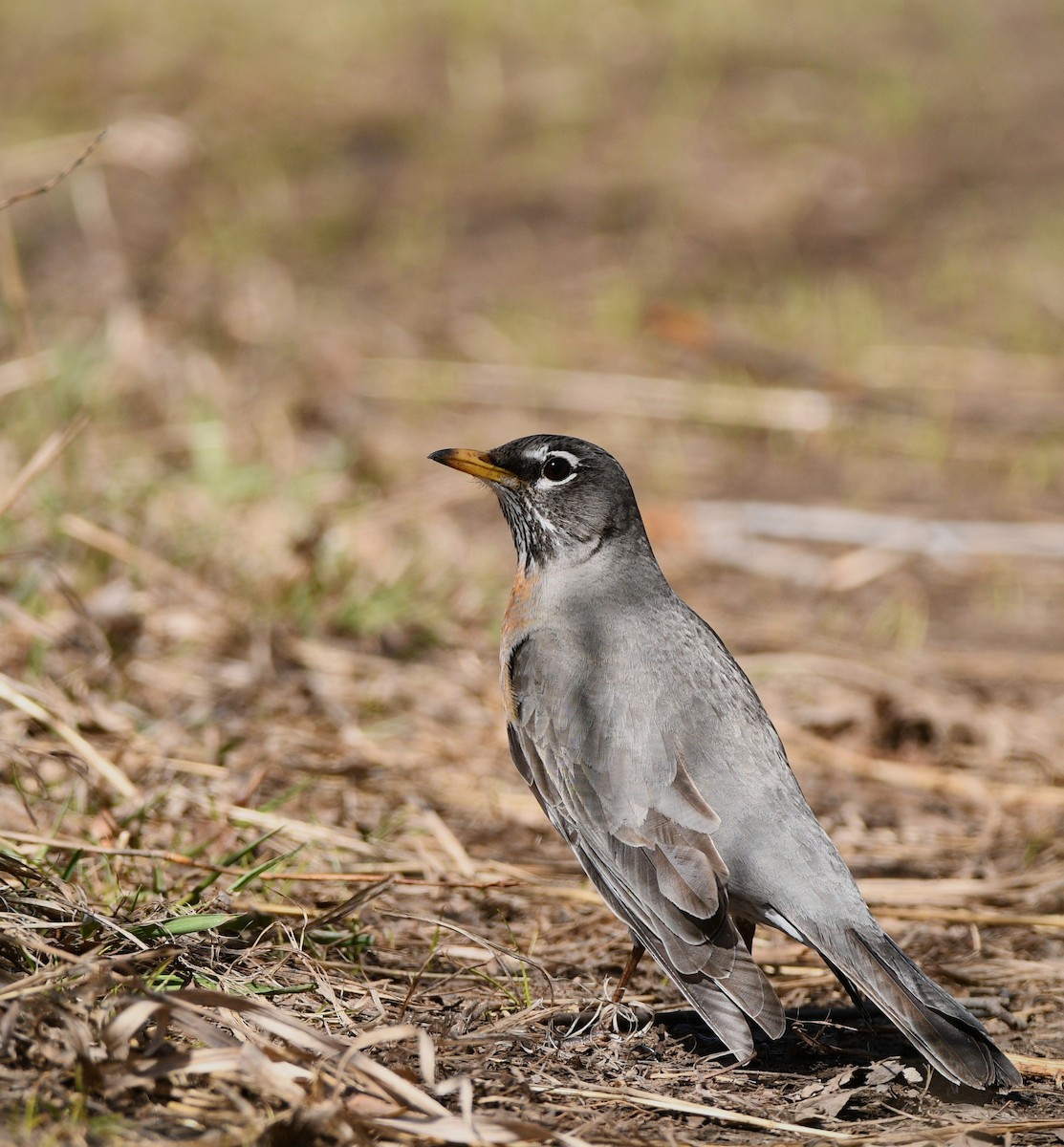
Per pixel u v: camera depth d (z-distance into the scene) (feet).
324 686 39.88
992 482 59.41
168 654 39.50
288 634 41.55
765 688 44.21
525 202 81.82
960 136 90.84
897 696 43.19
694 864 24.43
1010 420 63.46
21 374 47.11
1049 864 34.50
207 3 101.50
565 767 26.81
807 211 81.56
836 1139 21.56
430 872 31.37
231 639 40.45
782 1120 22.18
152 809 30.81
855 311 70.28
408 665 42.04
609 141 88.89
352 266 73.61
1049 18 111.65
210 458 47.57
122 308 57.36
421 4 104.17
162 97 88.07
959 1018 22.58
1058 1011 27.66
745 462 60.18
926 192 83.92
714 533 54.29
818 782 39.40
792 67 99.04
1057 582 52.21
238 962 24.63
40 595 38.75
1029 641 48.37
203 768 33.53
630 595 28.81
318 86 92.89
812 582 51.72
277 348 62.03
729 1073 24.03
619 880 25.35
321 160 84.38
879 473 59.67
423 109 91.35
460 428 59.47
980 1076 21.79
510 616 29.86
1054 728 42.45
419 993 25.95
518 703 28.22
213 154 82.48
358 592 44.04
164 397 53.83
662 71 97.86
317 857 30.96
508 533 53.06
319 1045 20.39
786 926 24.62
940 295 73.15
